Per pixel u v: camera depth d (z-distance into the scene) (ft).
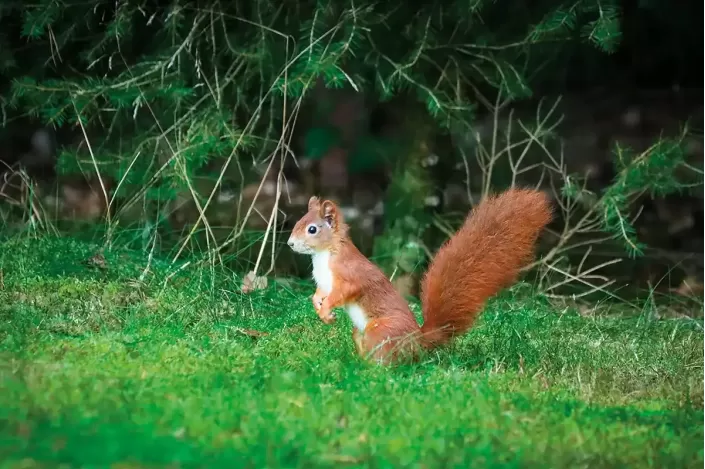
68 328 29.66
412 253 45.88
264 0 43.52
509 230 29.48
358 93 50.78
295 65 43.98
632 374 28.73
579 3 43.11
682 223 53.47
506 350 29.81
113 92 42.19
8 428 17.57
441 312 28.73
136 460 16.53
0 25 45.96
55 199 50.31
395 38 46.68
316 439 18.70
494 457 18.21
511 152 54.49
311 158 52.80
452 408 21.44
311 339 30.76
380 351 27.20
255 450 17.60
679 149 44.88
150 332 29.35
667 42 53.72
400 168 47.75
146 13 46.62
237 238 41.83
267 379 23.21
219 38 46.34
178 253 38.09
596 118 56.65
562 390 25.55
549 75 53.52
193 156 42.04
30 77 44.68
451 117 45.44
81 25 45.27
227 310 34.37
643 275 49.32
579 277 42.73
